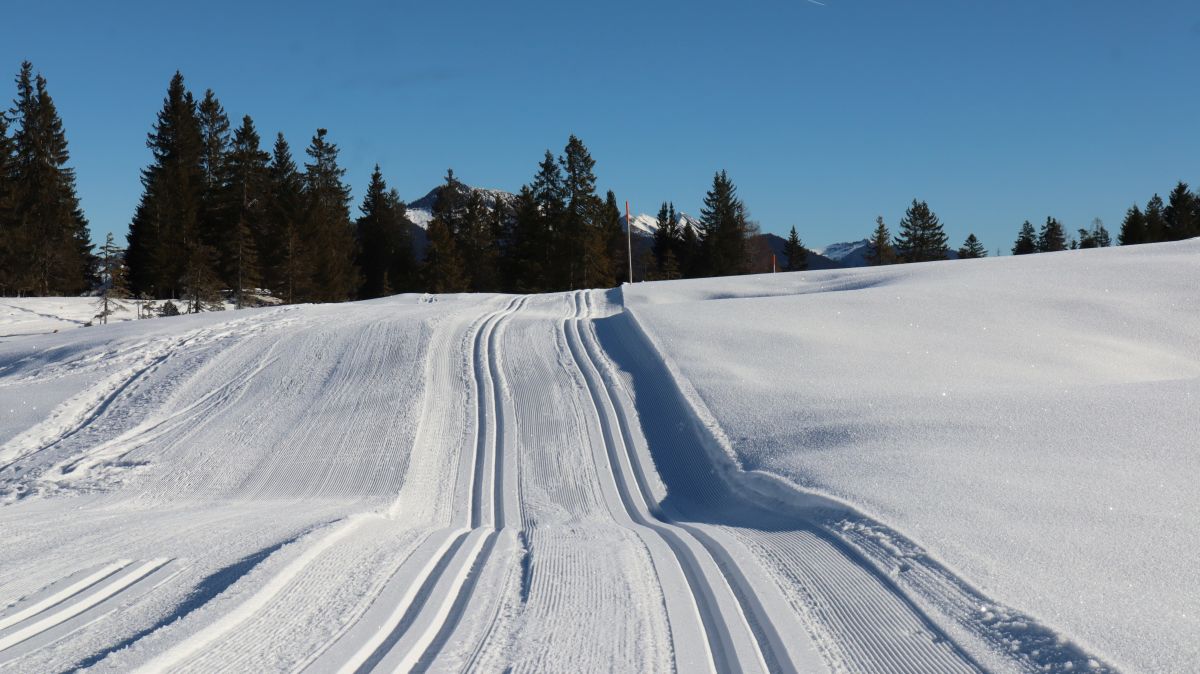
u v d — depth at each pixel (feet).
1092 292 66.80
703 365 47.65
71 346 66.69
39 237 182.09
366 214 243.81
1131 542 19.20
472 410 44.83
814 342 52.49
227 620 15.89
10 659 13.97
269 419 45.73
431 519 30.48
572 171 201.87
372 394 48.08
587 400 45.16
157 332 68.64
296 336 62.34
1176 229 263.90
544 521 29.58
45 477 38.88
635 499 32.40
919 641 14.96
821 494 25.91
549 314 72.08
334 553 21.52
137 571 19.40
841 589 17.93
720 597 17.94
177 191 190.49
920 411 35.22
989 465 26.96
